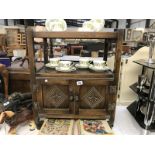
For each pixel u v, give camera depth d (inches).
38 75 48.4
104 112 52.4
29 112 57.2
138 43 120.5
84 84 48.8
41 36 45.1
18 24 105.3
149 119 54.2
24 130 54.3
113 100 50.6
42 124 54.2
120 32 44.3
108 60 68.0
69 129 50.9
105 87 50.2
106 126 53.2
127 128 58.6
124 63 71.5
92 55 94.6
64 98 51.6
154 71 50.2
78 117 52.5
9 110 53.1
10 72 63.7
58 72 49.6
